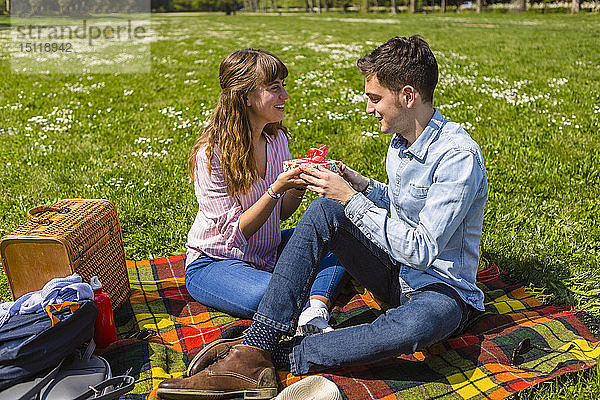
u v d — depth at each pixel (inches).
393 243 106.1
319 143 290.5
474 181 106.1
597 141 285.0
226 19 1945.1
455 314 109.1
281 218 143.7
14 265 115.5
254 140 133.1
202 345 122.9
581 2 1897.1
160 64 651.5
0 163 265.0
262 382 104.9
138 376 109.7
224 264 131.0
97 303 115.2
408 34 1020.5
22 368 98.0
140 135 315.6
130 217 197.0
